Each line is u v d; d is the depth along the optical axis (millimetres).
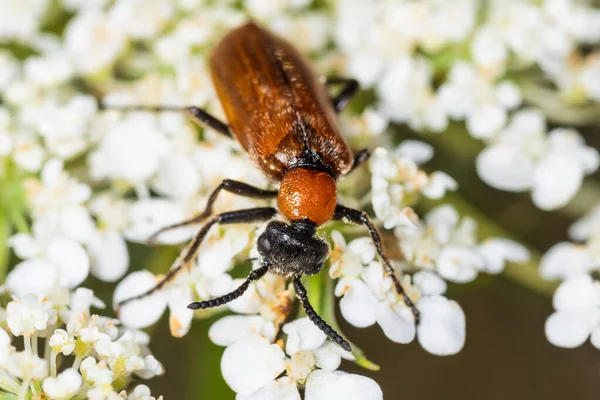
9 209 84
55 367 76
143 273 81
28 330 76
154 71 89
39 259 81
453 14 88
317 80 85
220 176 83
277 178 82
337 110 86
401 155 83
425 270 82
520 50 88
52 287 79
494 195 92
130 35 89
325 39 91
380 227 82
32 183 83
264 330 78
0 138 84
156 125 86
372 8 91
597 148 93
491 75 88
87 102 86
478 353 93
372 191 81
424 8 89
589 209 91
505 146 88
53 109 86
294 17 92
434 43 89
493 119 88
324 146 82
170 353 88
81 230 83
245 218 80
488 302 93
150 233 83
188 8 89
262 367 77
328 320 79
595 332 80
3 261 83
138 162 85
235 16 89
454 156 92
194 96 86
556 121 91
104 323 78
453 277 81
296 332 78
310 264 79
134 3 89
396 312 79
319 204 80
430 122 89
